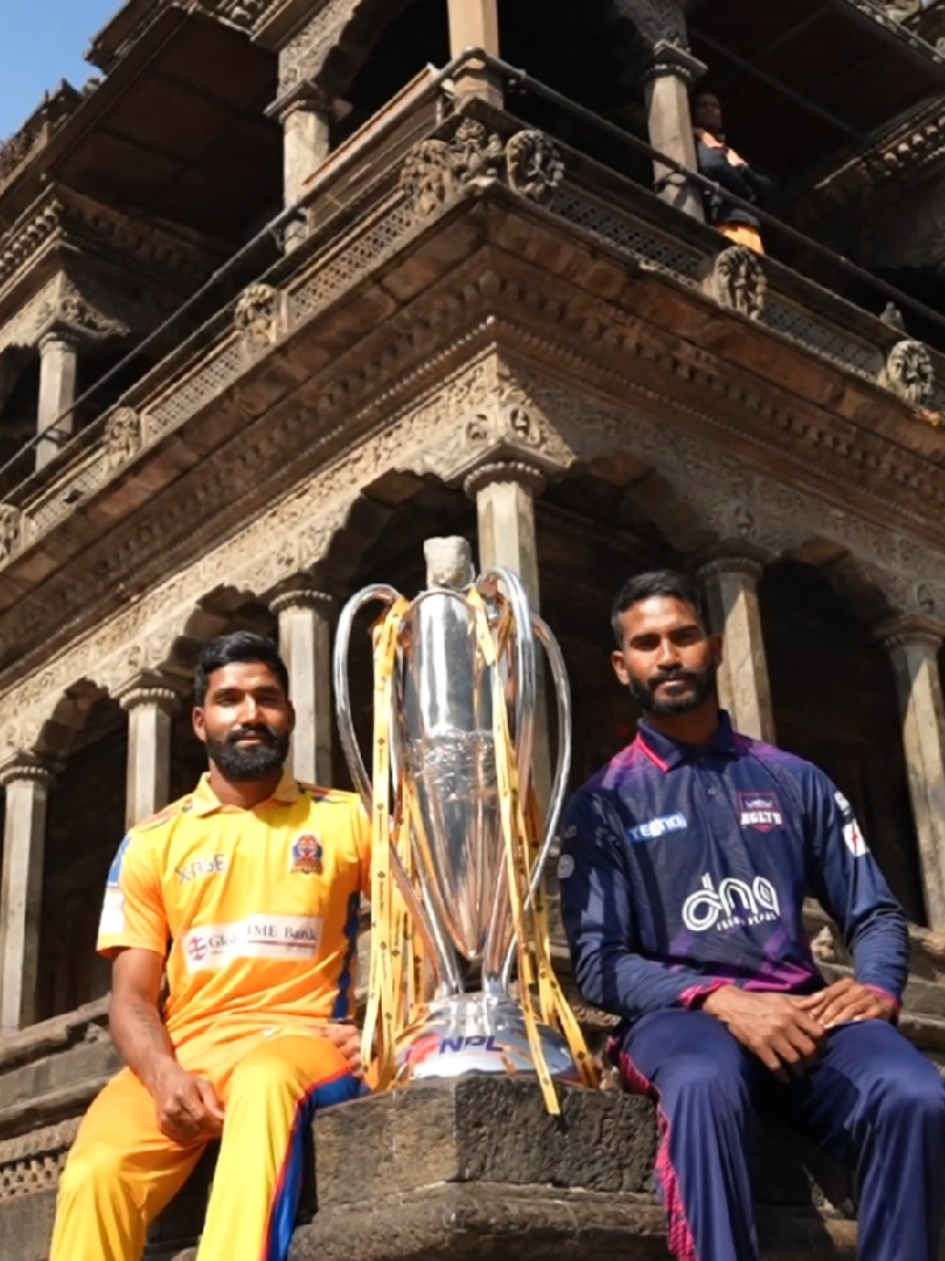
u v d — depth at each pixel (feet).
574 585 52.95
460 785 13.99
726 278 44.37
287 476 46.42
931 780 46.88
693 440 44.60
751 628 43.86
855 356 48.47
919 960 40.27
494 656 14.08
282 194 66.33
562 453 40.70
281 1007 14.12
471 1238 10.93
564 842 14.15
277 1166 12.18
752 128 65.67
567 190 42.19
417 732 14.25
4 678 59.41
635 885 13.89
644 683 14.29
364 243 43.21
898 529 49.93
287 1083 12.53
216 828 14.74
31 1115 29.84
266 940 14.30
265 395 44.93
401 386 42.52
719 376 44.11
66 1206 13.08
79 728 57.11
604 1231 11.45
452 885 13.79
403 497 43.75
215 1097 13.10
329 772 43.91
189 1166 13.53
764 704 43.14
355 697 58.23
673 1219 11.55
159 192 65.92
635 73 52.65
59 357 64.80
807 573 54.44
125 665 52.65
